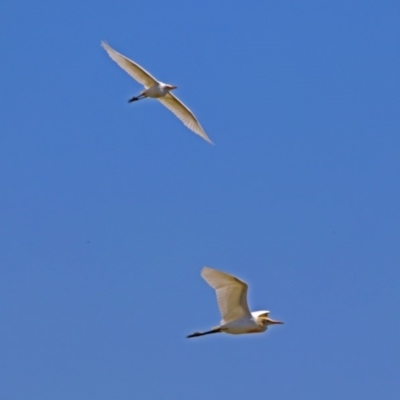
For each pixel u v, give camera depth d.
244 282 24.92
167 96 30.22
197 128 30.33
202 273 25.14
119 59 29.45
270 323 26.52
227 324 25.83
